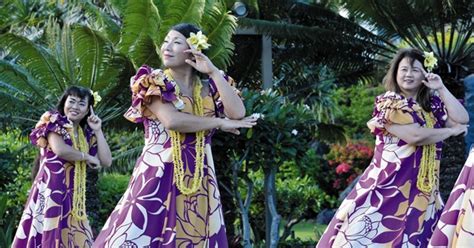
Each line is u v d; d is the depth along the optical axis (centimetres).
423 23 1291
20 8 1277
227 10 1162
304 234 1365
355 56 1402
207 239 479
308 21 1382
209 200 483
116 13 1159
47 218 699
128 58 1066
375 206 579
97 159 714
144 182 477
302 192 1141
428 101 575
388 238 573
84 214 716
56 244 697
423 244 569
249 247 873
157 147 481
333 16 1368
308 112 877
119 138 1313
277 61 1420
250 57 1270
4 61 1072
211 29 1030
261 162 851
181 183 474
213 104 492
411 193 573
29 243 708
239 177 873
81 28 1059
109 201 1195
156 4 1023
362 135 1914
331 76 1513
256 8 1219
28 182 1160
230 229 912
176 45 477
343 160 1680
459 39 1299
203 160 482
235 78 1318
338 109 1775
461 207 472
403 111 564
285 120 848
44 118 707
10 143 1212
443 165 1134
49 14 1262
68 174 709
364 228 579
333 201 1574
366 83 1570
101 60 1087
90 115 723
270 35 1214
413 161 573
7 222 1032
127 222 473
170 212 474
